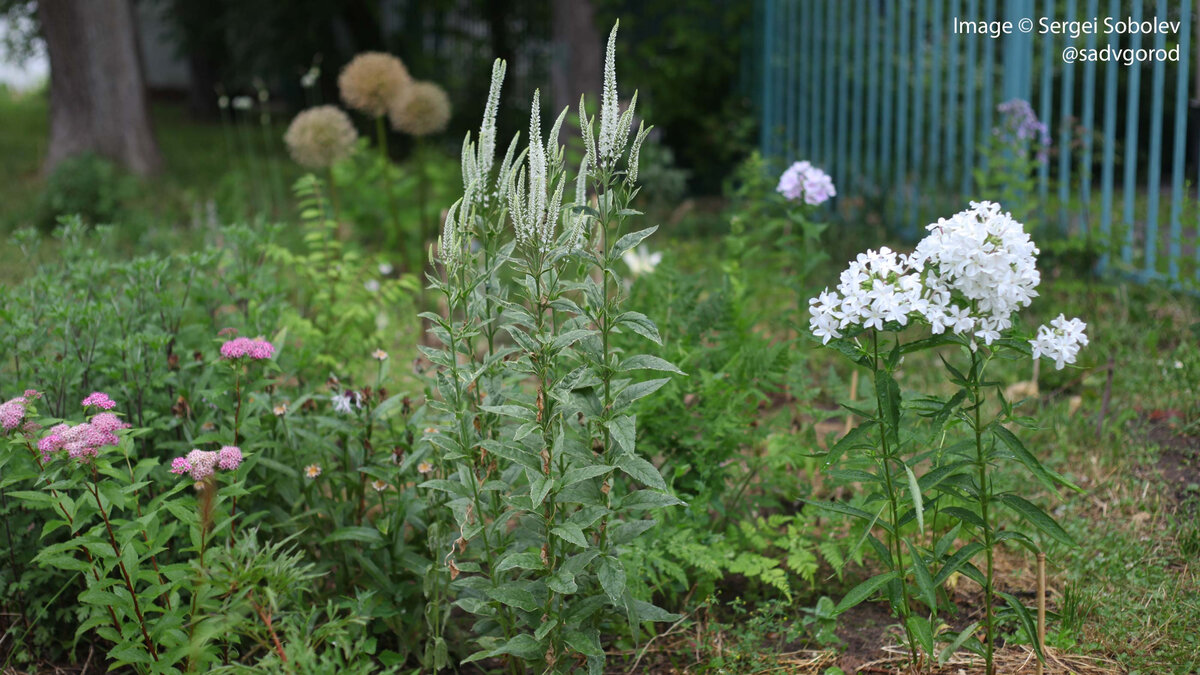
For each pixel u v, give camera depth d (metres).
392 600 3.21
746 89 12.13
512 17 15.71
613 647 3.30
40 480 2.66
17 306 3.79
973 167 8.63
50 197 9.66
